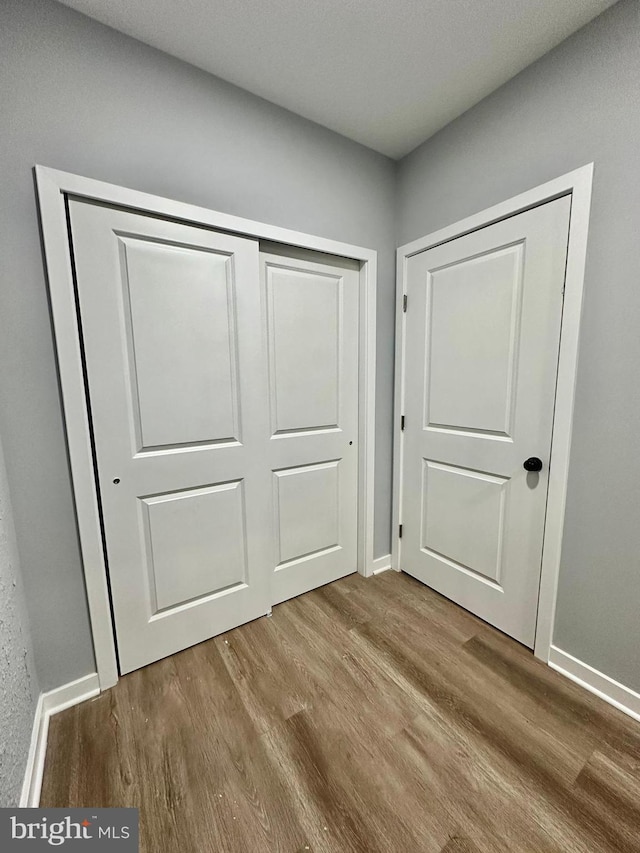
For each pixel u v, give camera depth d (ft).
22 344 3.79
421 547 6.82
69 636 4.31
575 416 4.42
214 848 2.97
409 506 6.98
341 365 6.49
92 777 3.50
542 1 3.72
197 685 4.58
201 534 5.19
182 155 4.47
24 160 3.64
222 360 5.07
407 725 4.02
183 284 4.67
